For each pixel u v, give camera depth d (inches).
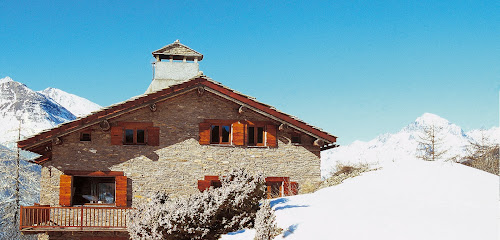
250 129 771.4
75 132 709.3
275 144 766.5
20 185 1238.9
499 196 483.2
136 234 500.1
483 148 1194.0
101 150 711.1
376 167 791.1
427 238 321.7
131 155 717.3
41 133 682.8
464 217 379.2
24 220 657.0
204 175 732.7
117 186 705.0
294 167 767.7
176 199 542.3
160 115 733.3
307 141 780.6
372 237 343.6
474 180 590.9
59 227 655.1
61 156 703.7
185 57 976.9
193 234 485.7
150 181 716.0
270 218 451.8
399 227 360.8
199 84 730.2
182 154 732.0
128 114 725.3
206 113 749.3
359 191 604.4
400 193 551.8
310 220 435.8
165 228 473.4
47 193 738.2
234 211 514.0
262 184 542.9
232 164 745.6
